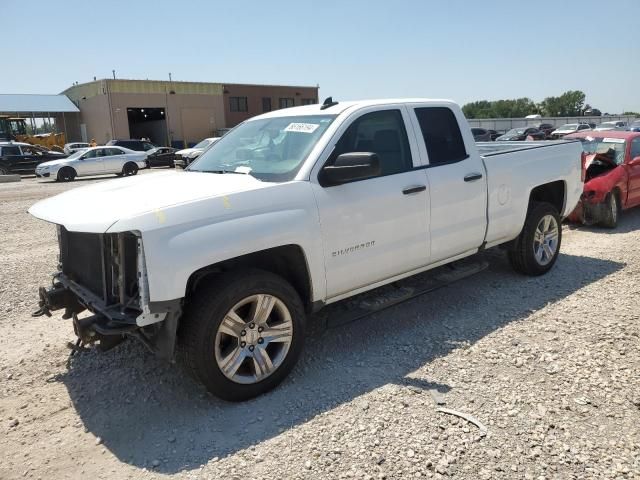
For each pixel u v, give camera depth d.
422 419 3.29
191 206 3.30
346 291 4.16
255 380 3.60
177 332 3.46
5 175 25.06
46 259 7.72
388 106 4.50
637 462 2.83
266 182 3.80
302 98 60.44
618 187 8.67
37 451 3.17
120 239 3.30
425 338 4.49
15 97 50.19
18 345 4.69
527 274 5.96
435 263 4.82
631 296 5.28
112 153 26.39
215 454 3.06
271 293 3.60
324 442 3.11
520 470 2.80
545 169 5.82
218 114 53.81
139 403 3.67
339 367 4.04
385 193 4.24
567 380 3.68
